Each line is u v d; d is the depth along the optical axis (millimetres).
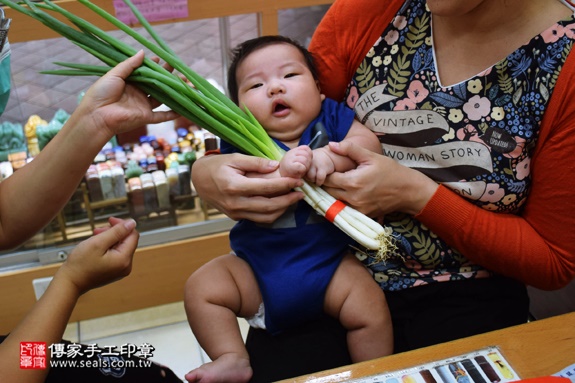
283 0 1919
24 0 1145
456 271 1346
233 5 1883
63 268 1058
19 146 2180
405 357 988
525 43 1139
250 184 1159
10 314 2217
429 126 1262
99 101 1067
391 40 1299
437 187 1230
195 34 2209
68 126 1065
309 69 1386
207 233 2311
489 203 1255
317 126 1312
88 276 1062
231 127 1240
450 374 952
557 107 1119
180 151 2359
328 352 1294
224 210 1256
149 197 2213
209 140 2135
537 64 1131
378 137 1346
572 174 1142
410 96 1275
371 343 1280
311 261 1267
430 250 1312
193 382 1213
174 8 1841
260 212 1198
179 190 2232
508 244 1224
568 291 1601
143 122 1144
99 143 1070
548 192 1188
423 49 1254
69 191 1106
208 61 2277
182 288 2383
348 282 1280
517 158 1200
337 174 1195
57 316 1000
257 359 1297
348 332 1310
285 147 1331
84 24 1172
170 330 2309
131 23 1841
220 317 1287
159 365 1221
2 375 903
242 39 2158
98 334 2295
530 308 1757
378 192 1198
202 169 1273
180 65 1221
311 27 2240
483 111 1201
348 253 1341
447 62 1227
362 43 1336
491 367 959
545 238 1241
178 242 2268
